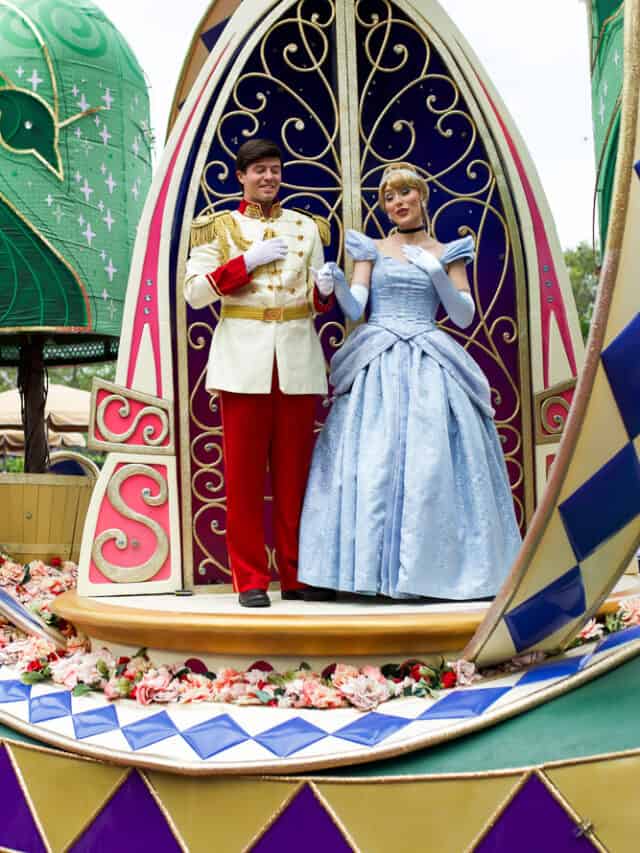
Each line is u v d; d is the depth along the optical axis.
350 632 2.97
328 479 3.76
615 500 2.49
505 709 2.49
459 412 3.63
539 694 2.49
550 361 4.48
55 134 6.75
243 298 3.73
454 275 3.79
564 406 4.43
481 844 2.38
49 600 4.84
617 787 2.31
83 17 7.01
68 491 6.06
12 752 2.94
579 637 3.21
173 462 4.27
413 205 3.83
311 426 3.88
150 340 4.30
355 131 4.51
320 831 2.47
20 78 6.70
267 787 2.52
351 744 2.55
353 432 3.66
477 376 3.74
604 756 2.33
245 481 3.64
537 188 4.55
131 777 2.69
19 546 6.00
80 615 3.43
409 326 3.75
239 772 2.53
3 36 6.73
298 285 3.80
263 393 3.68
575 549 2.56
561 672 2.67
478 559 3.52
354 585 3.51
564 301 4.53
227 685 2.98
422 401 3.59
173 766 2.58
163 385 4.29
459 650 3.07
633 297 2.32
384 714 2.70
